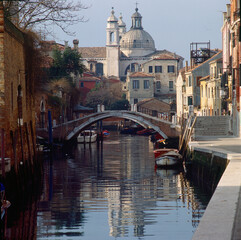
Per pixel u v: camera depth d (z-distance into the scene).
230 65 67.06
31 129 44.41
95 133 110.94
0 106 33.09
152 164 60.38
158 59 189.50
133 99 175.75
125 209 31.86
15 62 38.12
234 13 60.06
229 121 68.19
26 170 39.56
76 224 27.61
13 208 32.53
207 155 42.00
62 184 43.84
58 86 92.56
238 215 15.79
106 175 50.19
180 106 120.56
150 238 24.34
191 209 31.45
